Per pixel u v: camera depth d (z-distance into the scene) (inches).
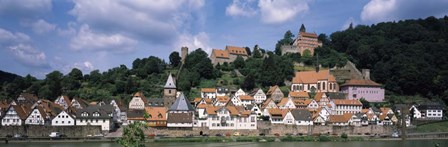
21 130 7490.2
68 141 7007.9
